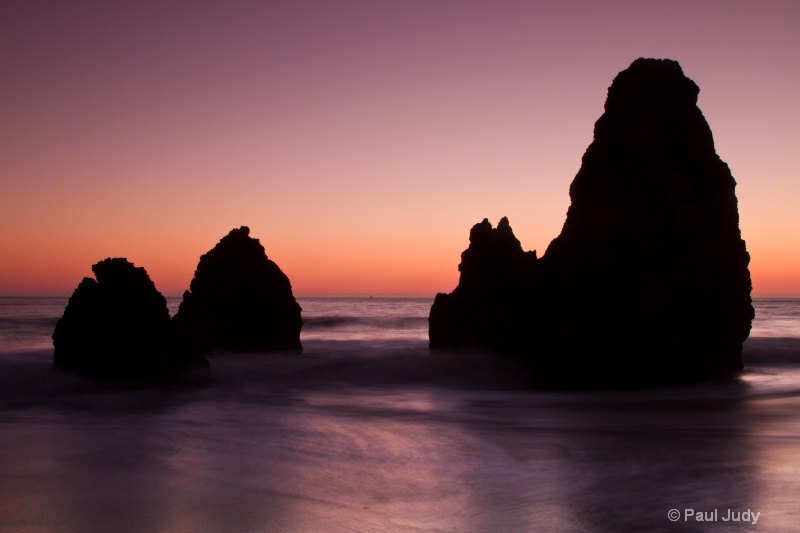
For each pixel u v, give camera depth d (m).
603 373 25.08
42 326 57.50
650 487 10.45
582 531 8.51
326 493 10.51
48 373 23.91
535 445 13.94
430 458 12.95
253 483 11.20
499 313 31.12
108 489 10.85
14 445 14.44
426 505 9.79
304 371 28.33
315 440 14.90
